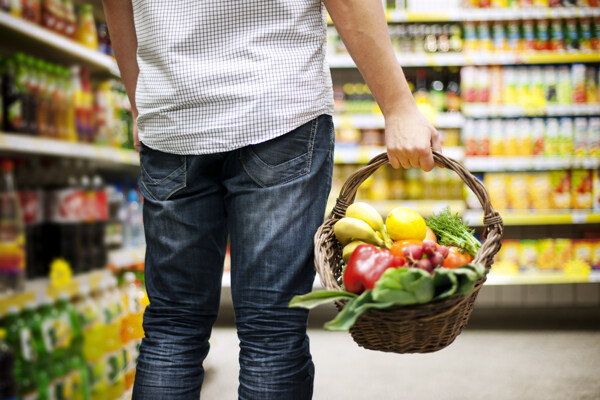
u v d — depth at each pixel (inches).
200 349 46.1
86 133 85.7
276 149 42.8
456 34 154.0
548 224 163.2
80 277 77.9
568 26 151.1
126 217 97.4
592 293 146.0
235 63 42.5
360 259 41.4
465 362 109.7
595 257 150.0
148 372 44.0
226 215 47.4
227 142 42.6
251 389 42.3
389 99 45.0
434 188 153.9
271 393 42.0
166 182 45.1
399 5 154.6
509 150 150.9
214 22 42.7
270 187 42.9
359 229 46.2
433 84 160.7
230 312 153.9
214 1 42.5
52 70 78.9
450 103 155.9
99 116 90.4
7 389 63.4
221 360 112.0
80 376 74.5
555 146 150.5
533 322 147.5
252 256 42.8
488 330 138.7
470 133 151.6
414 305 37.4
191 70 42.6
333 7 43.9
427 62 150.7
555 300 146.6
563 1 149.8
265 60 42.5
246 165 43.1
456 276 37.3
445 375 101.3
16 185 79.6
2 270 66.4
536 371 103.0
